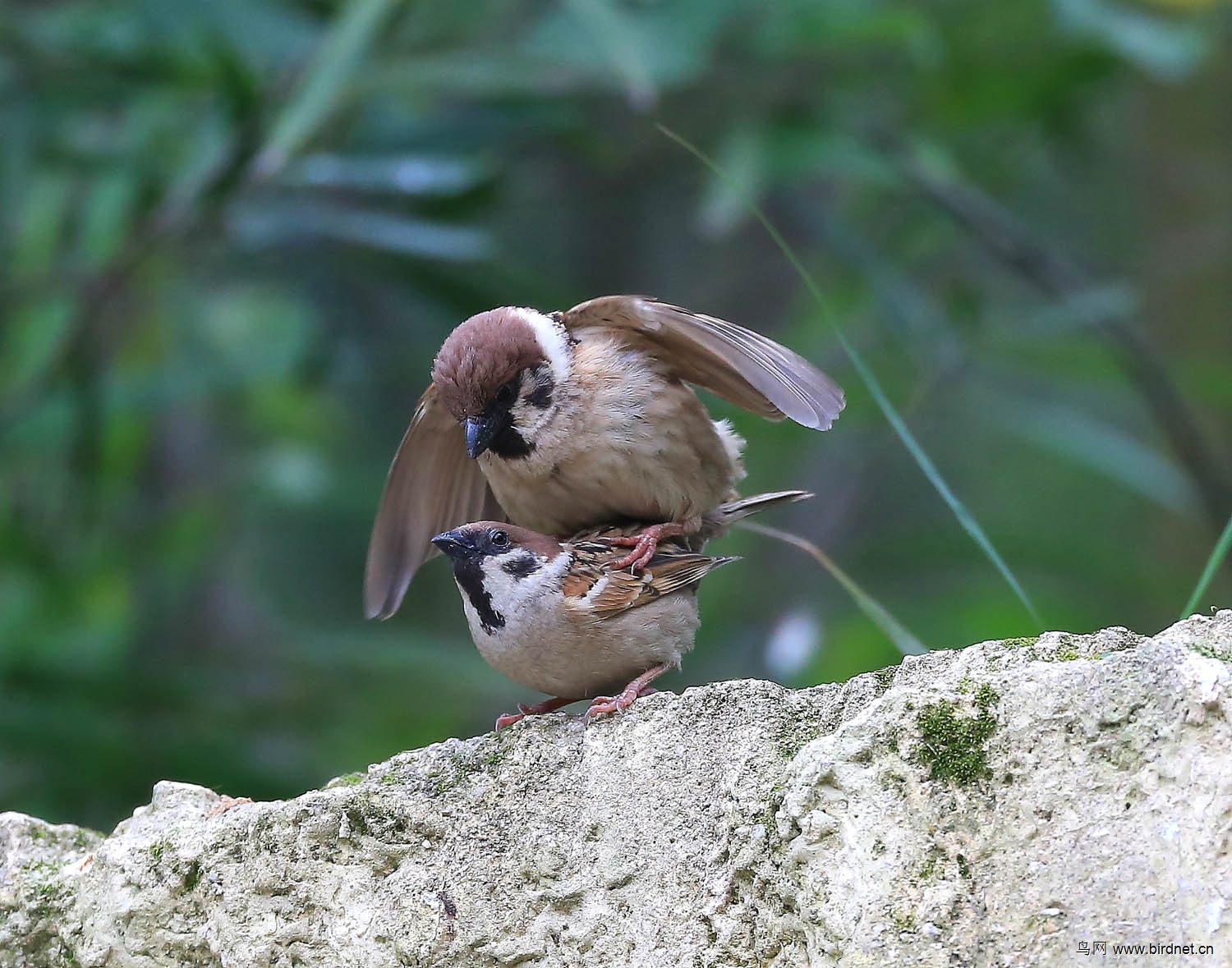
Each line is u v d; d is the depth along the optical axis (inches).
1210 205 603.2
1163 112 608.4
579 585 253.0
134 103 470.3
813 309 542.9
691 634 262.2
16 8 502.0
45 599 505.0
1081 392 569.9
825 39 490.9
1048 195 632.4
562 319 283.1
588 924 203.2
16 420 483.8
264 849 218.4
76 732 419.8
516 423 278.5
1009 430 547.8
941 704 179.2
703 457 285.0
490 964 206.8
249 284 531.5
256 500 562.9
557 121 483.5
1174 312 601.6
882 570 551.5
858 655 495.5
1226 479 576.4
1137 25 483.5
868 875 175.8
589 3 398.6
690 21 480.7
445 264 473.7
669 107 519.2
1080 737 173.3
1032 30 508.4
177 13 459.2
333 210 456.8
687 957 195.6
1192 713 168.6
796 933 185.6
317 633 481.4
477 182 465.1
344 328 526.3
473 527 258.2
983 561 535.5
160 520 543.2
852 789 180.1
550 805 210.8
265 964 213.9
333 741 489.4
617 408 277.6
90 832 246.8
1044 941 167.5
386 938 210.7
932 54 492.7
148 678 441.4
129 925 223.6
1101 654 183.5
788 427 572.4
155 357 539.8
